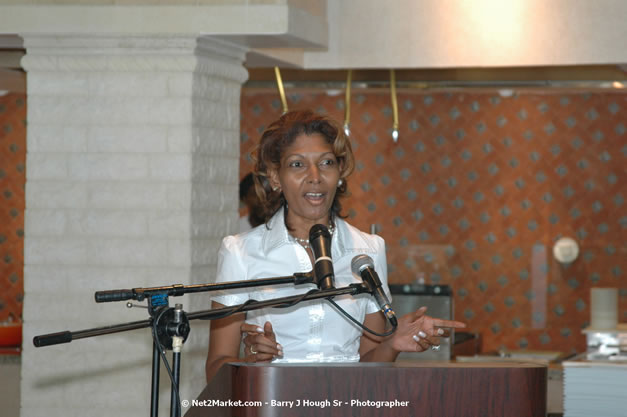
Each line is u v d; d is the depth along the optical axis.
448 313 6.49
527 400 2.38
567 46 6.07
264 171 3.22
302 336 3.15
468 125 8.60
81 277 5.01
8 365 6.25
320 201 3.05
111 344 4.99
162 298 2.53
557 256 8.03
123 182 4.99
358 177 8.77
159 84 4.95
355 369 2.38
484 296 8.28
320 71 7.50
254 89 8.48
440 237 8.65
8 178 8.93
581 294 7.95
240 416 2.40
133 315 4.98
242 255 3.22
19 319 8.06
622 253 7.82
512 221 8.53
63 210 5.04
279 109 8.81
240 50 5.32
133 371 4.96
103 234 5.00
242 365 2.41
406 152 8.70
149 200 4.96
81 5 4.89
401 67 6.25
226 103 5.29
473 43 6.17
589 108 8.38
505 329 8.21
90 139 5.02
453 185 8.63
